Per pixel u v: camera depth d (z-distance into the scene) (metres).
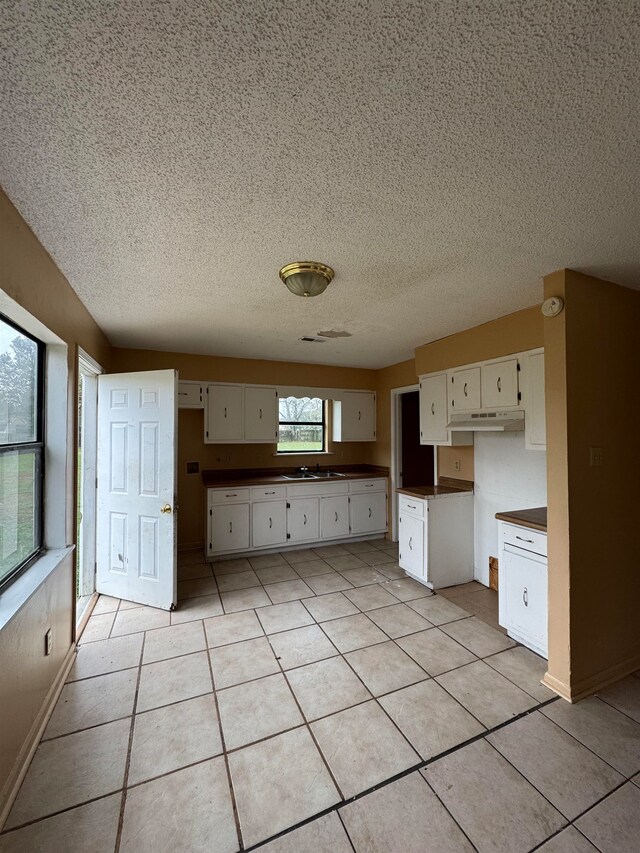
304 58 0.86
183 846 1.25
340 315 2.82
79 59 0.86
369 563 3.94
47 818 1.33
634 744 1.65
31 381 1.98
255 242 1.75
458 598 3.12
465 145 1.15
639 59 0.88
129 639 2.48
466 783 1.46
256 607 2.94
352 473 4.91
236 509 4.05
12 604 1.47
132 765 1.55
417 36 0.82
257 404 4.44
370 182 1.33
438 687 2.01
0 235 1.35
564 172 1.28
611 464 2.13
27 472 1.91
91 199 1.42
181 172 1.27
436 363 3.52
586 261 1.93
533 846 1.24
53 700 1.88
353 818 1.33
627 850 1.22
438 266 2.00
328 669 2.17
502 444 3.24
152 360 4.00
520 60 0.88
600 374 2.10
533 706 1.88
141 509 3.02
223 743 1.66
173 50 0.84
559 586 1.99
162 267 2.01
